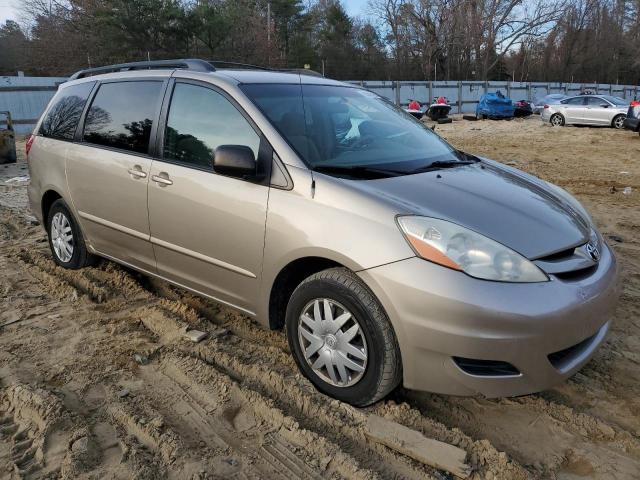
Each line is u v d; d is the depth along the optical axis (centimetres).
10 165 1181
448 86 3456
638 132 1795
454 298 257
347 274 290
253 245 324
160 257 394
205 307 434
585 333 277
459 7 5038
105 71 471
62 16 3098
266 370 334
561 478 260
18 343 374
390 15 5103
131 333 388
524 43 5697
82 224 462
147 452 272
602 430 290
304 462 266
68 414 296
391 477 257
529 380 266
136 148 404
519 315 257
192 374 336
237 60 3216
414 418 293
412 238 271
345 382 299
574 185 941
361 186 300
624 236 632
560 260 286
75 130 465
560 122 2267
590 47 6047
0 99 1802
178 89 387
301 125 345
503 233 280
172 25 2992
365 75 4612
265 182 321
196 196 352
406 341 269
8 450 273
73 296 446
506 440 285
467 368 266
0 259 540
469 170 364
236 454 272
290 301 319
